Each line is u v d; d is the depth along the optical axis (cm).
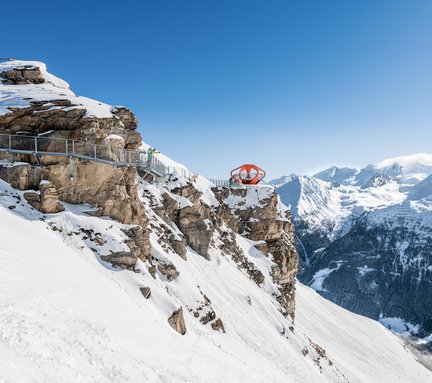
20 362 932
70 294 1794
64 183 3325
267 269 7112
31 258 2075
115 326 1688
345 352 8638
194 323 3338
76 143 3400
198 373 1633
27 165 3192
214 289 4678
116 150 3662
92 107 3756
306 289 12700
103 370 1161
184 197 5653
